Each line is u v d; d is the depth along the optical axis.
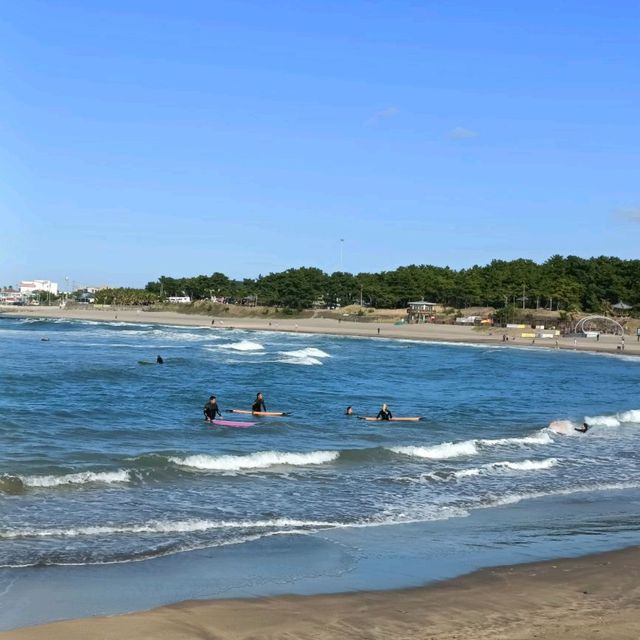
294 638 9.39
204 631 9.48
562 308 173.75
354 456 23.86
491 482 20.89
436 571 12.66
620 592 11.62
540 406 41.56
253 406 34.41
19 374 47.16
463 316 173.88
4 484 17.89
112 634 9.21
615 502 18.89
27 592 11.05
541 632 9.60
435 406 40.16
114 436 26.53
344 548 13.98
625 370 74.81
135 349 82.81
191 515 16.16
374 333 138.00
